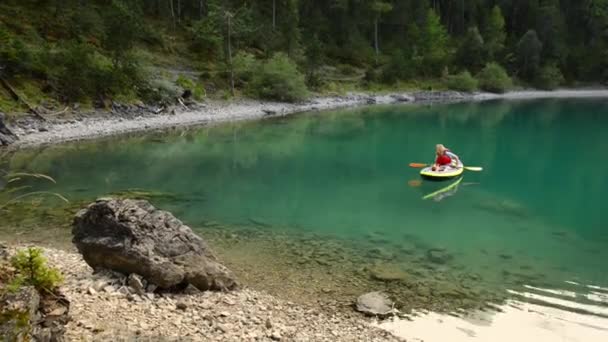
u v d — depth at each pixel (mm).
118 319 7195
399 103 66438
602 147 33250
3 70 34312
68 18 53656
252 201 17953
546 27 106938
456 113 54719
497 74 84938
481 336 8242
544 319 8906
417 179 22297
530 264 11852
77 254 10992
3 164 23891
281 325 8047
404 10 105938
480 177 23125
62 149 28500
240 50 66000
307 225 14938
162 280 8422
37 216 14750
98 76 38844
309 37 87875
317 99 60250
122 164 24812
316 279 10555
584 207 17750
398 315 8898
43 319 5266
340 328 8234
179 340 6852
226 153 28719
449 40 108750
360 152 29719
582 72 101875
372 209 17156
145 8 70750
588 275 11156
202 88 48750
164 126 38750
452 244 13328
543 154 30344
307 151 29859
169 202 17500
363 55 91500
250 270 10953
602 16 114812
